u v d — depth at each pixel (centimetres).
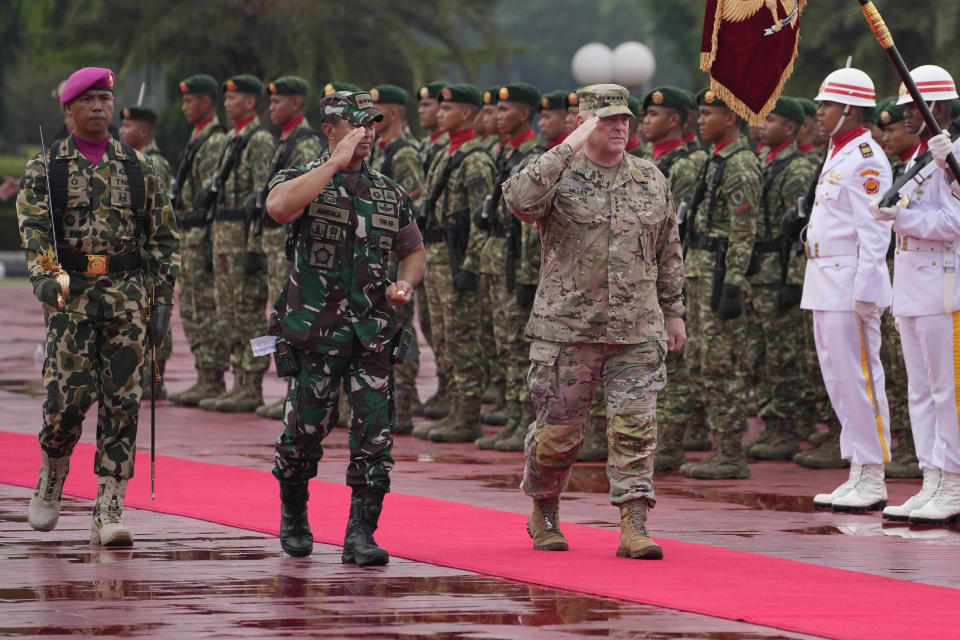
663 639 1234
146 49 7825
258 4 7806
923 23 7688
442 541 1708
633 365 1628
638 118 2666
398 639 1225
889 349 2452
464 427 2828
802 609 1346
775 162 2616
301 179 1541
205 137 3284
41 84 13662
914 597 1407
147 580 1462
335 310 1566
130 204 1673
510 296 2659
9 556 1592
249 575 1494
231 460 2428
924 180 1938
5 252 9531
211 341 3344
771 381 2652
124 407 1678
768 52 1947
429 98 2986
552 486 1656
